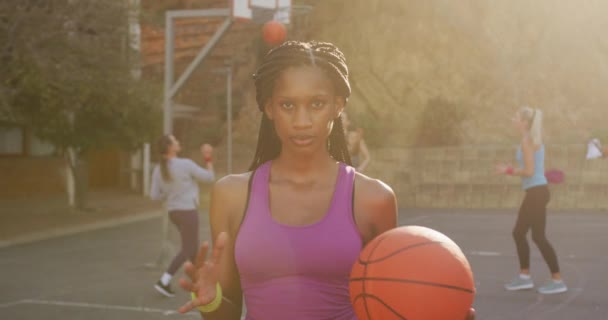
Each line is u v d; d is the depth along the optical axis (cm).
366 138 2273
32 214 1827
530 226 733
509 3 2975
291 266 165
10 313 681
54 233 1462
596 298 700
